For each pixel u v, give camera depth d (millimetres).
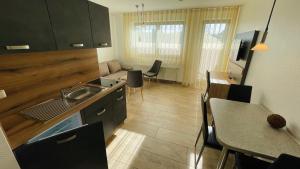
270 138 1175
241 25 3391
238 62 2846
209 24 3912
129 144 2055
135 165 1722
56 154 888
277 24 1751
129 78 3348
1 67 1169
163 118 2752
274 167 837
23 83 1339
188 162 1771
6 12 925
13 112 1289
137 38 4770
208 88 2861
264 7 2197
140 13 4449
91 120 1648
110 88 1959
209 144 1479
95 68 2307
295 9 1436
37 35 1144
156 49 4664
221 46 3953
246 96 1951
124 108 2404
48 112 1297
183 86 4629
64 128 1352
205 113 1432
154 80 5172
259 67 2064
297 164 757
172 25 4258
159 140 2143
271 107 1641
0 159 712
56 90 1687
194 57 4320
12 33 973
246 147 1068
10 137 985
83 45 1654
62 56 1713
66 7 1378
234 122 1386
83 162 1021
